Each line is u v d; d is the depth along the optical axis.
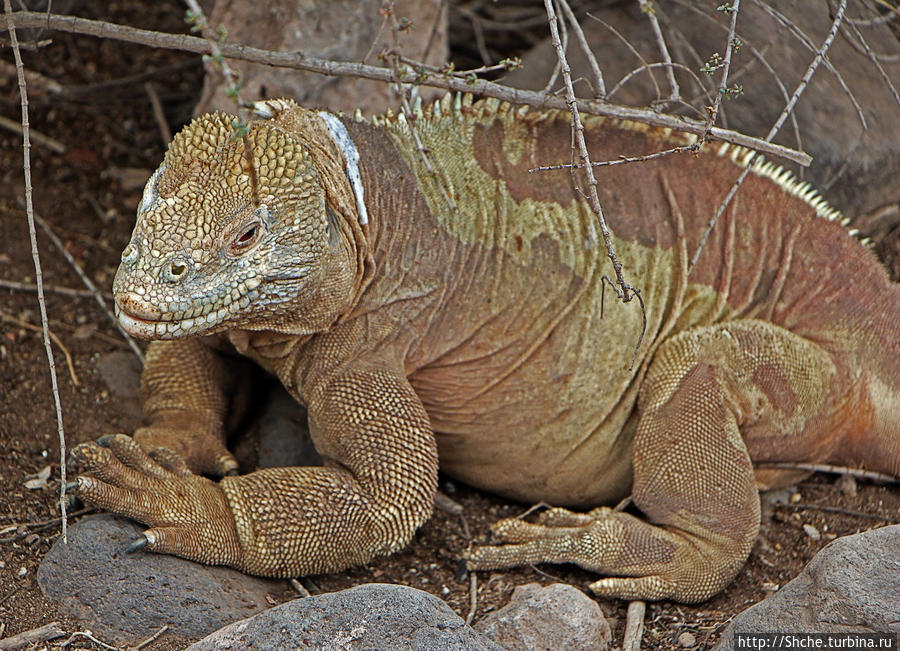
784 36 10.01
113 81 11.05
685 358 7.46
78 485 6.34
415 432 7.14
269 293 6.41
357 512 6.90
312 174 6.44
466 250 7.42
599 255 7.56
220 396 7.99
